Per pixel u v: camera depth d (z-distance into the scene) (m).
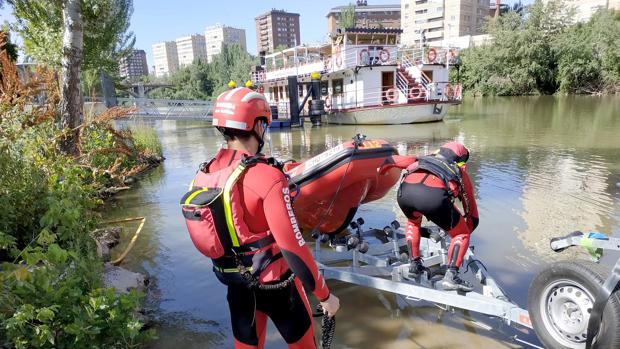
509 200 6.88
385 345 3.37
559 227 5.62
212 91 78.62
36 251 3.04
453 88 20.83
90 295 2.88
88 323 2.75
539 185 7.76
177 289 4.41
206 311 3.98
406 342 3.40
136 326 2.86
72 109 7.72
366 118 20.50
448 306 3.86
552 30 43.75
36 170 4.68
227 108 2.02
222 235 1.99
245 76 66.62
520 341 3.32
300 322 2.23
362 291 4.24
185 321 3.81
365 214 6.62
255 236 2.02
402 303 4.00
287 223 1.87
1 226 4.06
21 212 4.36
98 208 7.50
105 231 5.84
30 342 2.52
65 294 2.86
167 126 25.81
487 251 4.92
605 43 39.84
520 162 9.96
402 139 15.25
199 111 27.17
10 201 4.28
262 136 2.12
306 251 1.90
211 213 1.95
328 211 4.59
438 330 3.54
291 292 2.17
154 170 11.10
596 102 30.00
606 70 40.38
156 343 3.49
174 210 7.26
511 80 44.25
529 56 43.16
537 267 4.48
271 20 152.00
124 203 7.83
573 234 2.95
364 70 20.19
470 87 47.72
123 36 24.89
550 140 13.22
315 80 21.27
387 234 5.02
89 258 3.46
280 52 27.20
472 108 29.80
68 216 3.51
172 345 3.46
